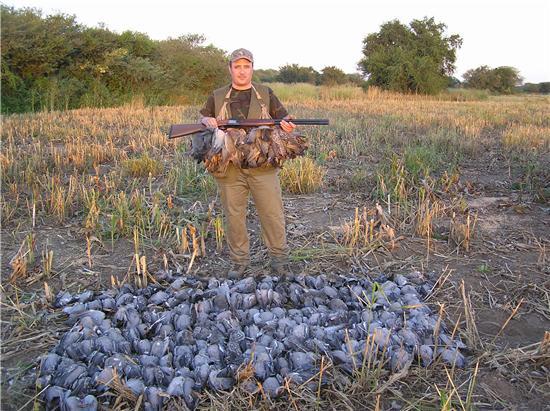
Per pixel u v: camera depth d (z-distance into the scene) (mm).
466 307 3949
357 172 8398
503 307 4367
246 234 4781
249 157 4215
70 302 4254
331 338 3635
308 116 17609
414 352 3547
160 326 3744
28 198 7199
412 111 20266
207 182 7562
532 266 5188
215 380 3191
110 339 3521
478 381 3416
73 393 3070
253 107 4340
